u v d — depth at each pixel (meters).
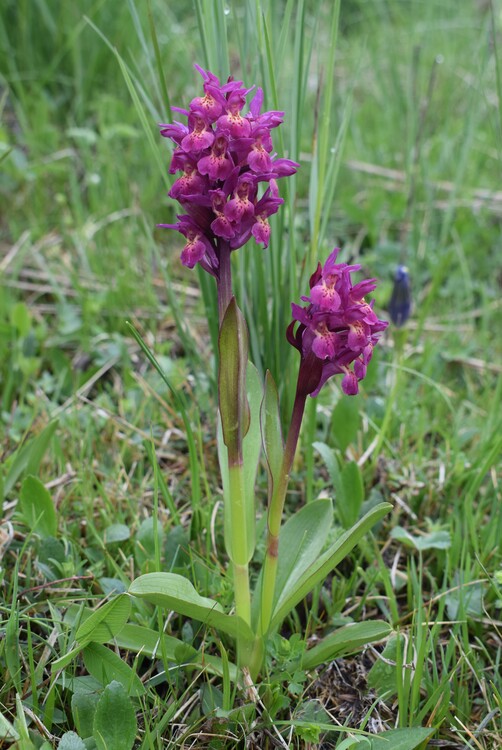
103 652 0.52
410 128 0.97
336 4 0.57
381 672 0.55
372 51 1.22
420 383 0.72
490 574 0.59
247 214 0.48
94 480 0.62
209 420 0.68
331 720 0.54
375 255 0.89
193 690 0.54
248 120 0.48
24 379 0.70
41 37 1.06
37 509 0.58
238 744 0.53
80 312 0.78
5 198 0.92
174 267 0.87
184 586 0.51
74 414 0.67
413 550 0.61
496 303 0.84
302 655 0.54
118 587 0.57
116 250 0.84
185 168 0.49
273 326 0.62
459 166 0.86
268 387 0.50
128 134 0.93
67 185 0.95
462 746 0.53
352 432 0.65
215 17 0.59
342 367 0.50
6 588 0.57
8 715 0.52
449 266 0.89
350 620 0.57
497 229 0.95
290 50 1.14
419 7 1.42
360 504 0.61
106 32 1.05
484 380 0.74
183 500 0.64
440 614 0.56
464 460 0.65
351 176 1.01
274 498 0.51
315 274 0.49
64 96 1.06
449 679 0.53
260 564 0.60
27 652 0.54
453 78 1.20
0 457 0.64
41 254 0.85
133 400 0.69
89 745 0.51
